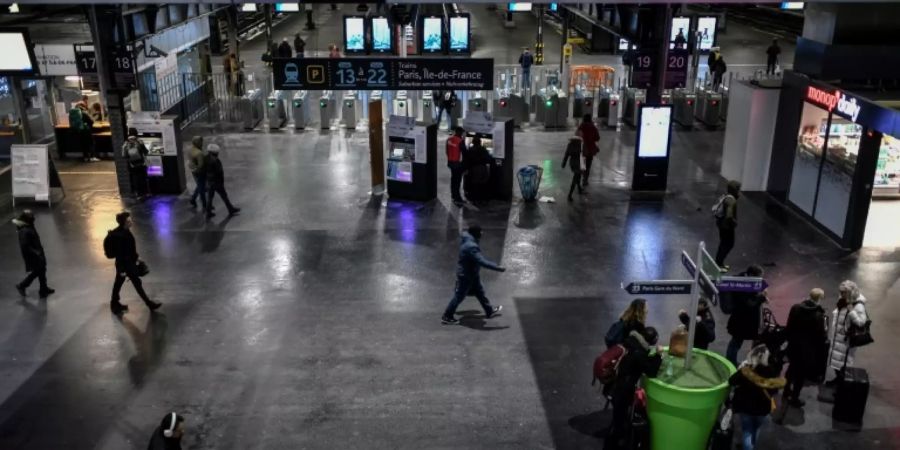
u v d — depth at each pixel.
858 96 13.47
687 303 12.23
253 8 41.00
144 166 17.19
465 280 11.30
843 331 9.41
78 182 18.62
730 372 8.29
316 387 9.88
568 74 28.09
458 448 8.65
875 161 13.60
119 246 11.55
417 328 11.41
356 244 14.61
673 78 17.11
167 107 23.66
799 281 12.92
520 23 49.81
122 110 17.09
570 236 14.98
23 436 8.91
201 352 10.75
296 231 15.28
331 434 8.93
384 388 9.85
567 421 9.16
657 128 17.16
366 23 34.66
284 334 11.25
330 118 23.88
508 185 16.97
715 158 20.66
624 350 8.20
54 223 15.82
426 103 24.22
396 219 15.94
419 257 14.01
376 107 16.84
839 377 9.30
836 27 15.05
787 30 46.16
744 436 8.14
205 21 28.50
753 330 9.53
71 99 22.34
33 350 10.81
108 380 10.06
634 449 8.38
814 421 9.14
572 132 23.31
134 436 8.91
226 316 11.80
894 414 9.28
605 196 17.34
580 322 11.57
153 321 11.64
